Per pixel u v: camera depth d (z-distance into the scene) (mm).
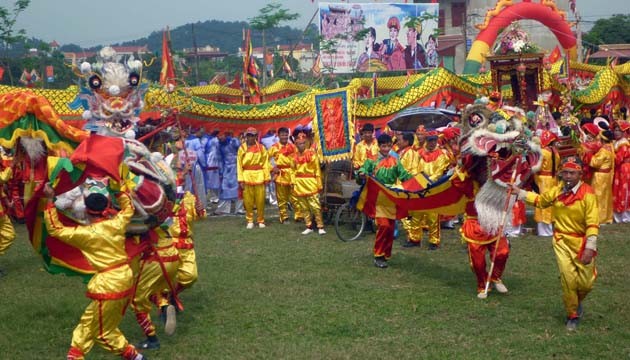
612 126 12953
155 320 7375
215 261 10195
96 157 5758
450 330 6832
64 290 8750
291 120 15305
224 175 15227
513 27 17500
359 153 12539
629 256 9906
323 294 8266
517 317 7188
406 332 6789
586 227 6609
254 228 13258
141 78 6590
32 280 9320
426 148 11211
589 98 19703
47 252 6145
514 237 11492
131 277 5766
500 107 8781
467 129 8234
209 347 6488
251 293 8352
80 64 6395
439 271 9391
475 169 8156
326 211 12711
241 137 15297
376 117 15039
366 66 44125
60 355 6414
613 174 12875
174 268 6598
